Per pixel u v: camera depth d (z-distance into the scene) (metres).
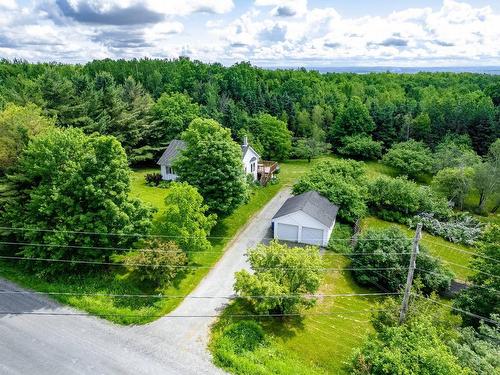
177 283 23.67
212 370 16.84
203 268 25.88
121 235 22.38
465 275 28.59
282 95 72.94
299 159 60.78
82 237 21.67
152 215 26.12
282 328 20.41
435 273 23.84
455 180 41.62
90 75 80.06
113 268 23.92
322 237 30.23
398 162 52.53
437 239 34.88
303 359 18.25
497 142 46.34
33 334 18.33
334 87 89.50
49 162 22.14
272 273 20.75
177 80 75.00
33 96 40.06
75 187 22.08
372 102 66.88
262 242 30.62
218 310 21.33
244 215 35.56
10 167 23.59
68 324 19.20
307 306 20.70
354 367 16.16
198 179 29.94
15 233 22.72
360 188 37.59
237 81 76.25
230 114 57.66
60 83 42.34
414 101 68.81
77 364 16.64
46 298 21.08
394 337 15.44
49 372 16.11
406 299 16.50
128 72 80.19
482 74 123.12
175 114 52.69
